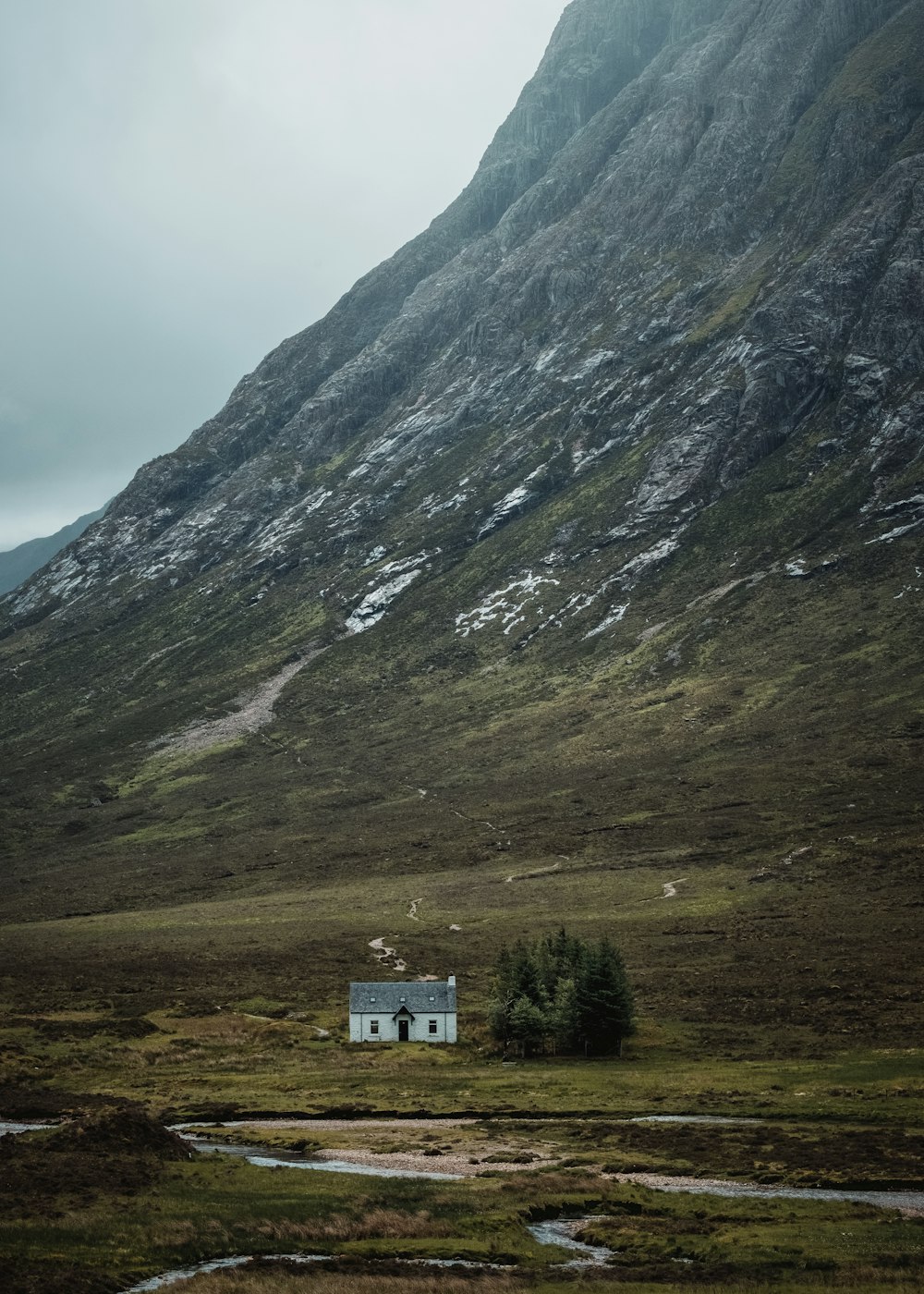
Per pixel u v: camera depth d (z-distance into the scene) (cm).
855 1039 11638
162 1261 5338
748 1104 9044
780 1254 5381
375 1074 11112
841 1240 5597
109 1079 11031
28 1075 11025
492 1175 7069
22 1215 5825
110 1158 6950
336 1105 9481
